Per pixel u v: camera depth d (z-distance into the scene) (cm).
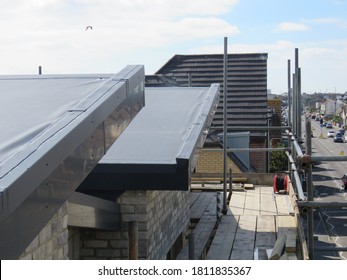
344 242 1884
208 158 1864
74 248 585
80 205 466
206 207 1045
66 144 293
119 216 593
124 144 608
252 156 2183
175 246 842
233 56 2139
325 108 10212
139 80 454
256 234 851
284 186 1189
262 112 1962
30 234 255
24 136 305
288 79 1338
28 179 249
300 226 723
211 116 789
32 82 457
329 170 4012
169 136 641
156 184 557
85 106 346
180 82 1977
